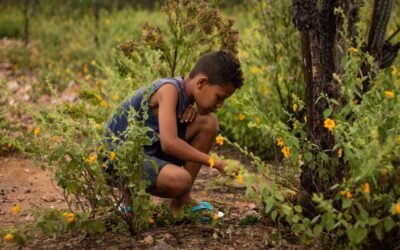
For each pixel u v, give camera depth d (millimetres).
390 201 2498
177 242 3029
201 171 4754
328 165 2967
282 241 2957
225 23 4672
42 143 3057
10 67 8766
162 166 3082
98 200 3021
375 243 2652
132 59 4895
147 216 3016
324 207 2430
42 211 3258
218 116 5730
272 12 5371
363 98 2650
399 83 2949
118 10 14984
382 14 3156
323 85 3076
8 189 4281
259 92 5387
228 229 3160
